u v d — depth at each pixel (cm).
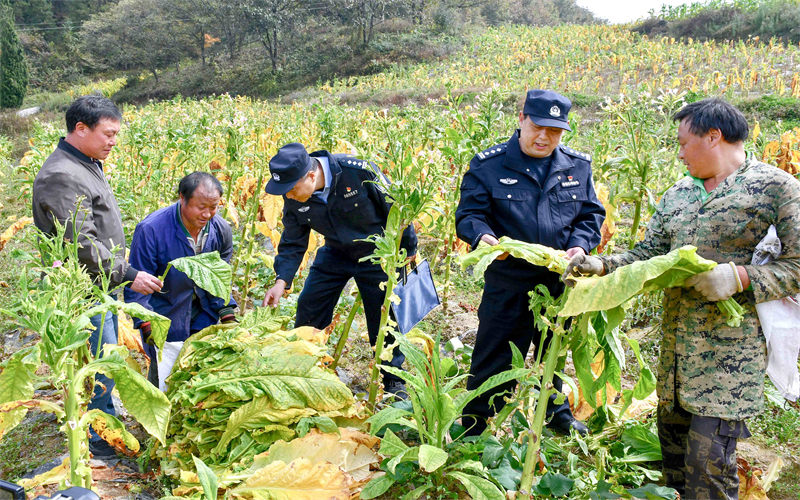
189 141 676
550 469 289
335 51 4816
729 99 1750
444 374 328
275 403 280
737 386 232
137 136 805
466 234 294
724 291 218
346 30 5153
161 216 338
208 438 283
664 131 428
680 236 248
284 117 1281
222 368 297
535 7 7694
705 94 1770
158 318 235
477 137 510
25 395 210
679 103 444
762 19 3284
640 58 2725
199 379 292
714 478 236
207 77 5025
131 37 5659
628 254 257
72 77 5703
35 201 309
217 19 5275
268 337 323
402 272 345
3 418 219
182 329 342
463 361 405
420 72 3312
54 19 6738
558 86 2330
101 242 320
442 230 556
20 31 6072
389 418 263
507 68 2936
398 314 337
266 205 509
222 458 279
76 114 317
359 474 269
